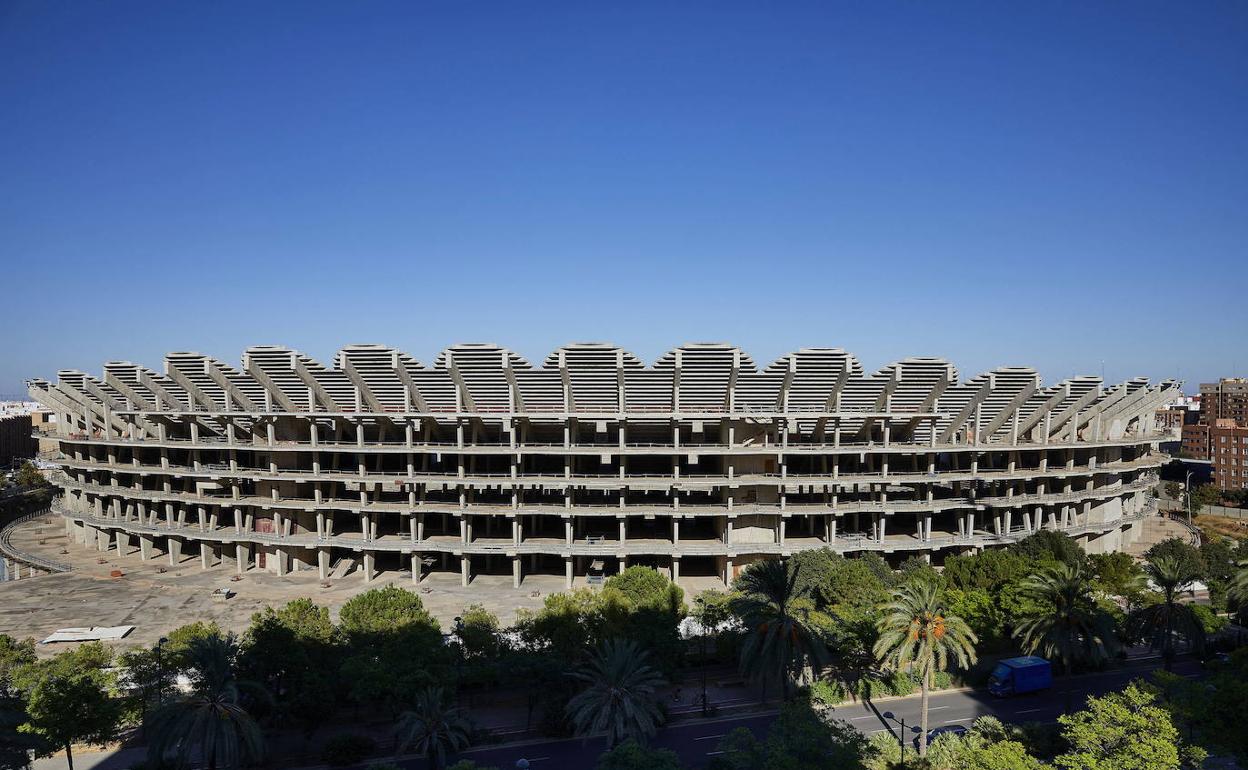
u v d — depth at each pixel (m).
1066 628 47.78
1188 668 56.59
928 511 81.00
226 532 85.00
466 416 74.38
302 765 43.28
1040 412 86.44
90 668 45.34
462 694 52.75
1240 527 118.19
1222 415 183.50
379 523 89.56
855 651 53.19
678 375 72.31
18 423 188.75
